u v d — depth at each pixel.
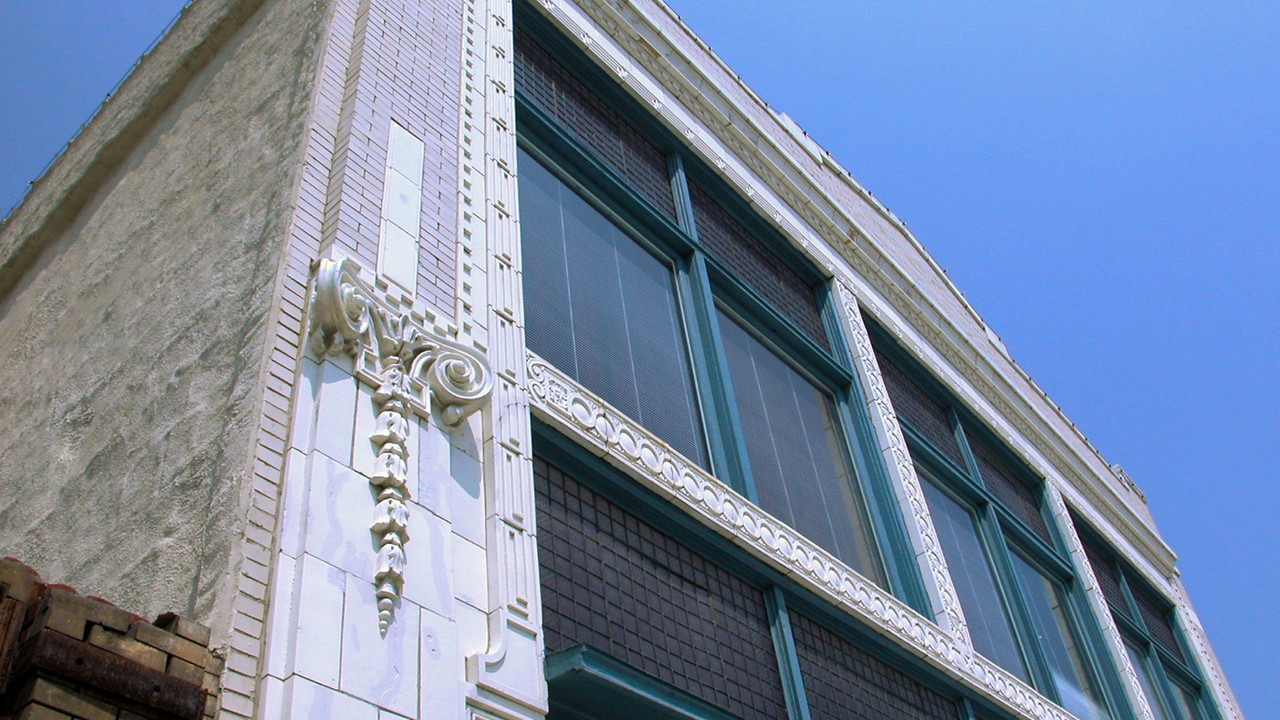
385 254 5.55
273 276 5.18
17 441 7.11
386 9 7.12
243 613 3.94
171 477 4.98
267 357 4.73
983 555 11.91
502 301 6.30
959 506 12.07
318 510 4.32
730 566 7.60
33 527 6.03
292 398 4.69
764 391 9.77
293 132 6.19
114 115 9.49
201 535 4.40
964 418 13.47
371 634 4.19
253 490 4.28
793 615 7.98
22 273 9.38
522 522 5.30
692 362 8.82
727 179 10.88
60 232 9.28
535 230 8.06
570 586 6.12
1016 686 9.99
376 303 5.21
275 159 6.21
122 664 3.47
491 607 4.83
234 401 4.83
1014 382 15.86
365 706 3.99
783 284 11.25
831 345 11.21
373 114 6.27
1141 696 12.53
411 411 5.05
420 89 6.89
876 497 10.12
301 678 3.84
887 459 10.37
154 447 5.36
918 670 8.89
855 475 10.21
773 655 7.42
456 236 6.23
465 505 5.08
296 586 4.06
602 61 9.92
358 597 4.25
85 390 6.69
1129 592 15.34
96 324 7.26
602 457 6.83
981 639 10.59
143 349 6.28
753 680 7.05
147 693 3.48
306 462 4.47
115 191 8.73
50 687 3.29
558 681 5.37
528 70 9.16
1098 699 12.25
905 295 13.12
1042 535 13.75
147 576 4.56
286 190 5.70
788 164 12.28
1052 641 12.27
